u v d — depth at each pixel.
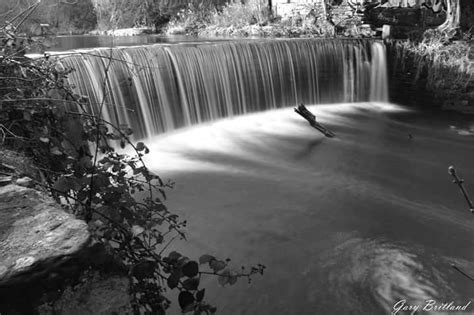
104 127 2.55
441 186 6.92
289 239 5.15
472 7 13.01
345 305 4.03
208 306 1.77
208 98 10.30
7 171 2.24
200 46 9.98
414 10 15.09
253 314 3.91
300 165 7.77
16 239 1.67
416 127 10.61
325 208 6.00
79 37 17.91
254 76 11.20
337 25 15.15
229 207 5.95
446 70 11.81
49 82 2.92
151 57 8.86
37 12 8.98
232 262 4.66
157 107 9.11
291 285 4.31
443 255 4.82
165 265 1.87
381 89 13.06
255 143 9.13
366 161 8.05
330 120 11.16
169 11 22.27
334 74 12.52
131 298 1.73
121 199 2.12
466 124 10.80
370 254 4.84
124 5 21.88
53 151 2.46
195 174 7.20
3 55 2.77
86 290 1.63
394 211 5.94
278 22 17.88
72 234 1.71
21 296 1.52
